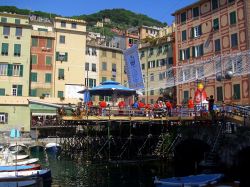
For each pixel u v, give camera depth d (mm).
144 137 35531
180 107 35625
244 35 45969
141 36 89062
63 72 68438
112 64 78500
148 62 73188
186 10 57875
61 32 69188
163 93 65125
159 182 19953
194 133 32688
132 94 36531
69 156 41594
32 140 50250
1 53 61469
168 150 35781
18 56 62406
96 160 34938
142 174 28391
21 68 62375
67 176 27922
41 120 56219
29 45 63406
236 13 47531
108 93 35375
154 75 70688
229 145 27547
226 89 48375
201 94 33781
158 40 70562
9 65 61625
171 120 33156
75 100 63938
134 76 31719
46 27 75062
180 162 34844
